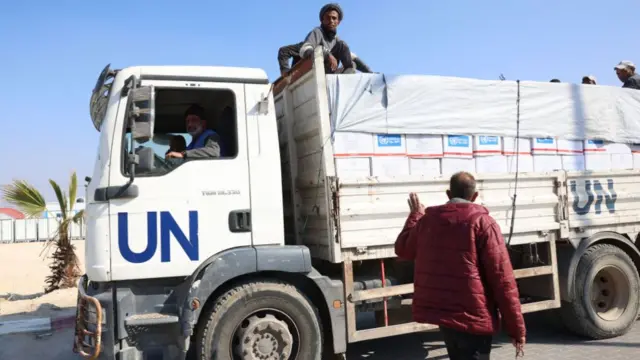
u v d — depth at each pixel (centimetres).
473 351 340
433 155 550
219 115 516
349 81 518
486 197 568
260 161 488
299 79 540
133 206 453
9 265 1812
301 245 515
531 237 593
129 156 438
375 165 520
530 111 605
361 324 635
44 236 3466
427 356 604
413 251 390
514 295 331
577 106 634
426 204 536
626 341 631
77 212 1188
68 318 809
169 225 459
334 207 488
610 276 653
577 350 600
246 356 457
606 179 642
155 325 446
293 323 476
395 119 532
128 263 448
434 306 349
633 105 676
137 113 437
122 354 434
